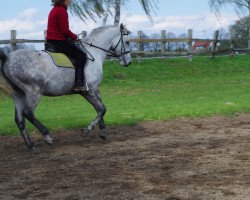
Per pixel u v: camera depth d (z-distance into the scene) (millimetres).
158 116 13500
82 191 6559
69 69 9836
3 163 8625
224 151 8891
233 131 11188
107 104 17531
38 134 11531
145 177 7180
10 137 11242
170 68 30297
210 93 20516
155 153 8969
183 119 13117
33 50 9594
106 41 10805
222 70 30766
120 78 27359
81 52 10031
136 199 6105
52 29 9914
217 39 33906
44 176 7527
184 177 7094
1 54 9219
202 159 8273
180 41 32562
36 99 9422
